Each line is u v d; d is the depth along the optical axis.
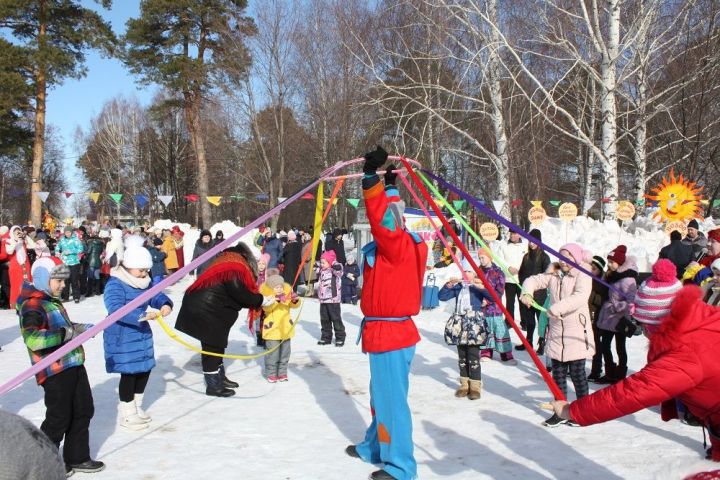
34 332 4.38
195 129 32.88
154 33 30.75
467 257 3.37
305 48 31.45
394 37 21.58
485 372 8.05
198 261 3.20
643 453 5.09
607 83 15.75
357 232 17.70
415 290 4.55
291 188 37.00
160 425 5.88
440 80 21.75
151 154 56.94
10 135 29.69
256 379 7.77
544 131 21.03
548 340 6.23
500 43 17.08
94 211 70.44
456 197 23.06
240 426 5.85
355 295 15.27
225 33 30.52
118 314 2.98
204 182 33.06
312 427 5.82
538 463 4.89
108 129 55.81
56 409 4.52
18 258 13.89
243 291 6.86
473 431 5.68
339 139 30.27
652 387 2.66
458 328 6.71
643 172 17.95
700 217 16.22
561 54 19.05
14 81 26.86
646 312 4.44
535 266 9.73
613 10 15.62
